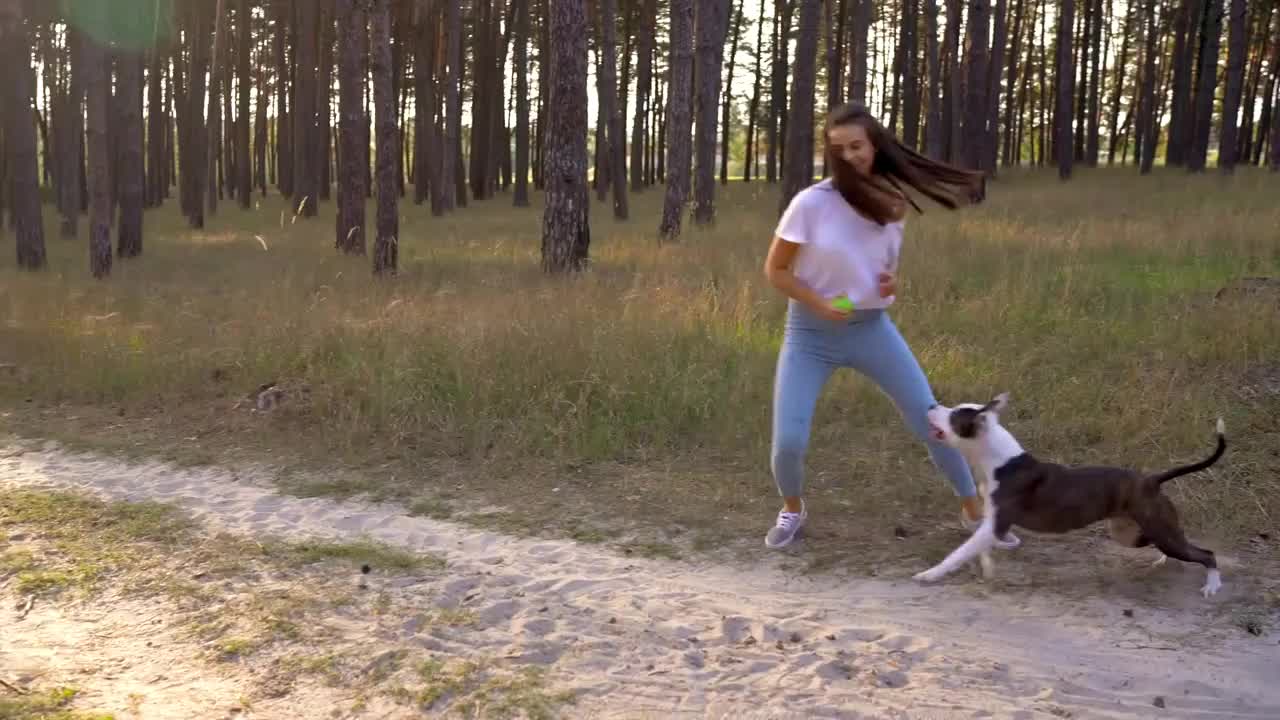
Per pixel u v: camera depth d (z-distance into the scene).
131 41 18.88
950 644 4.04
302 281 13.73
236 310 11.30
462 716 3.51
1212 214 15.28
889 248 4.63
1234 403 6.75
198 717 3.50
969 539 4.93
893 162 4.43
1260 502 5.36
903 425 7.04
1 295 12.54
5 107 17.39
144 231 27.45
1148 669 3.80
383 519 5.75
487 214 31.19
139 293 13.33
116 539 5.37
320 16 35.44
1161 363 7.64
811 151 21.73
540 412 7.34
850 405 7.36
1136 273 10.80
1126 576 4.66
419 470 6.65
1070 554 4.94
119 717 3.48
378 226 14.67
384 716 3.51
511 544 5.32
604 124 35.94
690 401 7.30
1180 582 4.55
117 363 8.98
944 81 36.59
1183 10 34.28
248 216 33.03
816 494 5.98
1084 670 3.80
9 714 3.48
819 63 42.31
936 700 3.57
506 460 6.77
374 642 4.08
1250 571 4.62
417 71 37.84
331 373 8.51
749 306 9.66
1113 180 28.56
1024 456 4.45
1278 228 12.69
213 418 7.91
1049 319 9.03
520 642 4.07
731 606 4.46
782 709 3.52
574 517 5.74
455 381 7.92
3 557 5.07
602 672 3.83
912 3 34.44
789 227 4.59
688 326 9.05
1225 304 8.73
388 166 14.70
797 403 4.89
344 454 7.00
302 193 32.75
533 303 10.02
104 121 16.03
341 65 18.33
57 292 12.97
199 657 3.97
